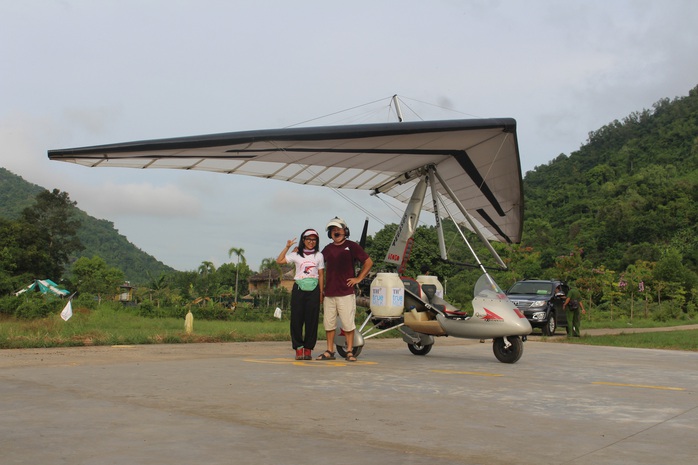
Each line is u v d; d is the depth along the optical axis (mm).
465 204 12031
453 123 8297
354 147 8555
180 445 3199
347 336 8164
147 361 7336
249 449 3148
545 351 11383
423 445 3342
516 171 9938
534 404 4770
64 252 89000
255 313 40250
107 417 3852
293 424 3781
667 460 3117
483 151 9312
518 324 8266
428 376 6410
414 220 9992
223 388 5141
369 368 7074
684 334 17922
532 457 3139
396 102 9242
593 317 35844
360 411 4266
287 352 9445
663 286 52188
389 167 9984
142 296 73875
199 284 83312
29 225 79125
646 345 13875
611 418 4254
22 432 3412
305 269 8023
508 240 13695
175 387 5137
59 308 24453
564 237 148000
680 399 5230
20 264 75500
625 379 6801
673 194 147375
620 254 130000
